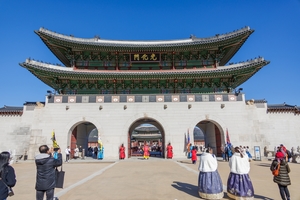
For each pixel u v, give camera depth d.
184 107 30.58
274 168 8.97
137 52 35.06
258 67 30.56
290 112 32.28
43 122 29.78
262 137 31.23
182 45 33.66
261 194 10.17
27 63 29.25
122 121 30.05
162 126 30.03
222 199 9.30
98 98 30.72
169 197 9.75
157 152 47.91
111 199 9.52
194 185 12.23
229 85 33.38
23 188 12.23
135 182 13.27
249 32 31.30
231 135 29.72
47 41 32.75
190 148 28.80
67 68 33.78
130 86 34.06
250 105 30.80
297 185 12.31
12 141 30.69
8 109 32.75
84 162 26.38
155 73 31.45
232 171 9.42
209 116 30.28
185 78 32.91
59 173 8.28
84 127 37.09
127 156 29.33
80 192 10.82
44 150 7.38
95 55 35.62
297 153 25.50
